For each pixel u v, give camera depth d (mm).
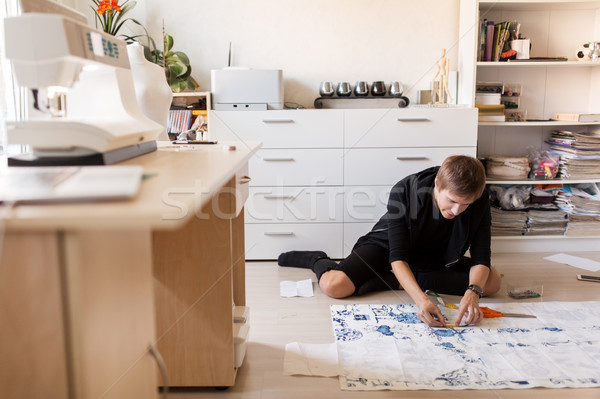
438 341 1768
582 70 3195
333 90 3117
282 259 2799
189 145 1688
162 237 1453
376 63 3191
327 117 2820
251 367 1635
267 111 2828
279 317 2051
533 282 2422
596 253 2980
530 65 3143
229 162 1130
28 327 676
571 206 2975
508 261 2834
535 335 1801
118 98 1327
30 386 687
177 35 3188
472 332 1835
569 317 1966
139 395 860
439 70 3012
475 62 2896
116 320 757
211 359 1484
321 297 2285
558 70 3199
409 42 3170
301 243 2916
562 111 3234
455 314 1985
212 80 2883
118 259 755
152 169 993
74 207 597
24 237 652
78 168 833
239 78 2873
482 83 3092
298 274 2652
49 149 953
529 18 3133
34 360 683
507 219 2992
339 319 1998
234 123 2848
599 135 3021
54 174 783
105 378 730
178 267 1461
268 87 2877
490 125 3221
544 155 3154
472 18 2889
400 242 2070
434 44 3170
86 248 663
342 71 3199
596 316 1975
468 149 2854
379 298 2256
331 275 2291
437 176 1929
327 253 2920
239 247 1760
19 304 670
